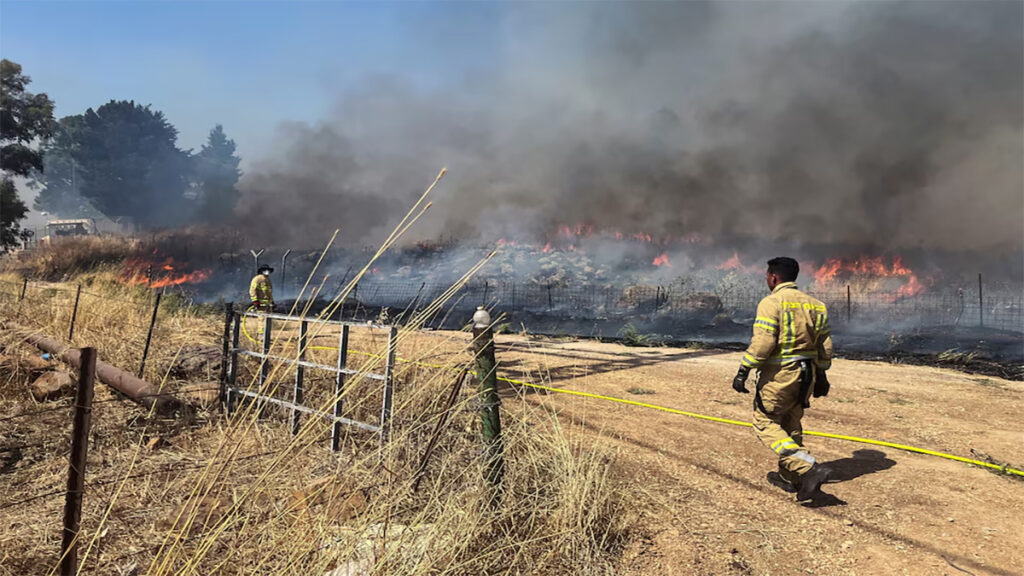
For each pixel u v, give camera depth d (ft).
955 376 29.53
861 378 28.71
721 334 53.11
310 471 12.83
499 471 12.23
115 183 246.06
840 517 12.75
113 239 145.38
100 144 245.65
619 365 31.32
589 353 36.04
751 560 10.83
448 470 12.37
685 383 26.71
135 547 9.84
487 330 12.60
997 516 12.80
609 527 11.73
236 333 18.20
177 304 39.37
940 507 13.28
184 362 21.89
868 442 18.08
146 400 16.89
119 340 24.12
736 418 20.65
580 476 12.42
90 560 9.42
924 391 25.59
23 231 139.33
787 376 13.56
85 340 23.80
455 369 14.17
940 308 62.39
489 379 12.51
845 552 11.15
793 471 13.43
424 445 12.95
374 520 9.84
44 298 31.81
